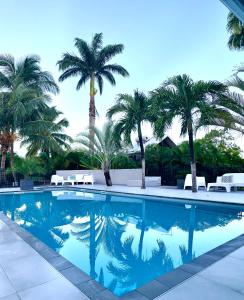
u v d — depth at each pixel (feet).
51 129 53.26
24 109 44.39
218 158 47.14
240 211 24.18
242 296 7.38
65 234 17.48
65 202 32.73
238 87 30.40
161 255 13.17
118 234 17.42
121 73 66.54
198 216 23.24
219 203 25.85
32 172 54.34
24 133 47.70
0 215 19.75
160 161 53.83
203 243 14.96
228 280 8.39
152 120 40.78
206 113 31.76
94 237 16.67
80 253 13.67
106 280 10.43
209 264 9.73
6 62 52.24
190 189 41.78
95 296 7.42
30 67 54.03
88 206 29.73
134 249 14.23
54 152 62.39
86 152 56.59
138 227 19.39
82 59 68.28
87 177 56.54
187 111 33.88
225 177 37.68
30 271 9.05
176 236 16.62
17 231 14.61
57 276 8.68
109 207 28.94
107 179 51.42
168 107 34.71
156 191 38.06
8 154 55.93
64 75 67.41
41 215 24.70
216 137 46.29
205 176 47.39
